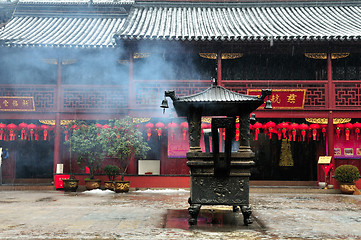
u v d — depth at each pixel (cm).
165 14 2816
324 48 2212
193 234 768
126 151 1895
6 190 2112
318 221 972
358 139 2359
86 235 757
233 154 887
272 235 773
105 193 1862
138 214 1052
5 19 1777
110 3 2920
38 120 2436
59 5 2897
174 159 2452
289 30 2347
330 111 2161
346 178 1964
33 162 2588
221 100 889
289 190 2059
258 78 2458
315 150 2517
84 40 2348
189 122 940
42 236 748
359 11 2806
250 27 2477
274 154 2539
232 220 937
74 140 1970
